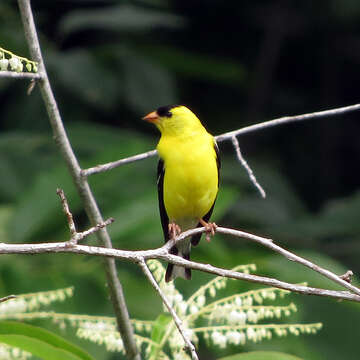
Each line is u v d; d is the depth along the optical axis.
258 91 18.06
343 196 18.42
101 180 10.35
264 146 17.94
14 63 5.64
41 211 9.90
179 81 17.17
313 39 18.80
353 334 9.16
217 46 18.22
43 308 8.62
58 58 13.96
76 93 13.98
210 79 17.08
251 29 18.44
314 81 19.08
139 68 14.28
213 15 18.16
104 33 15.38
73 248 5.48
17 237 9.75
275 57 18.38
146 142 12.22
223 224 13.90
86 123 13.68
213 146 8.26
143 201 9.91
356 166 19.00
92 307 8.95
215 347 8.81
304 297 9.45
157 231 9.53
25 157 12.62
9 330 5.91
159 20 14.11
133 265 9.98
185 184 7.91
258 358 6.14
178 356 6.05
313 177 18.16
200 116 17.48
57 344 5.98
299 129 18.42
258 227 13.97
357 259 13.36
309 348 9.06
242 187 14.79
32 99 14.35
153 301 9.34
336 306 9.39
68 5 15.01
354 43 18.91
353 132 19.12
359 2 17.66
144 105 14.09
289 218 14.22
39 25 14.66
